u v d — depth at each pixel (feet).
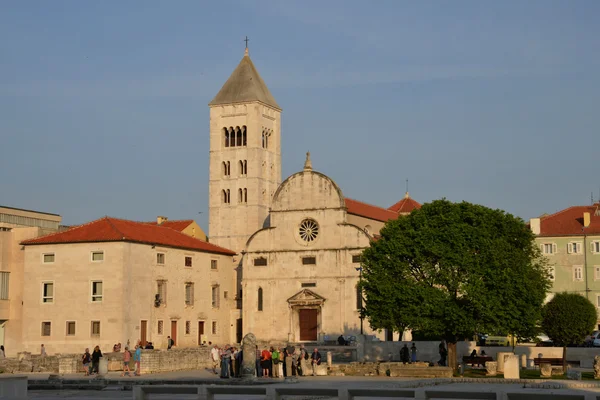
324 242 467.52
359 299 457.68
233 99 552.41
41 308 409.28
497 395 146.20
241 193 547.08
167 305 433.89
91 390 240.32
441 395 153.58
